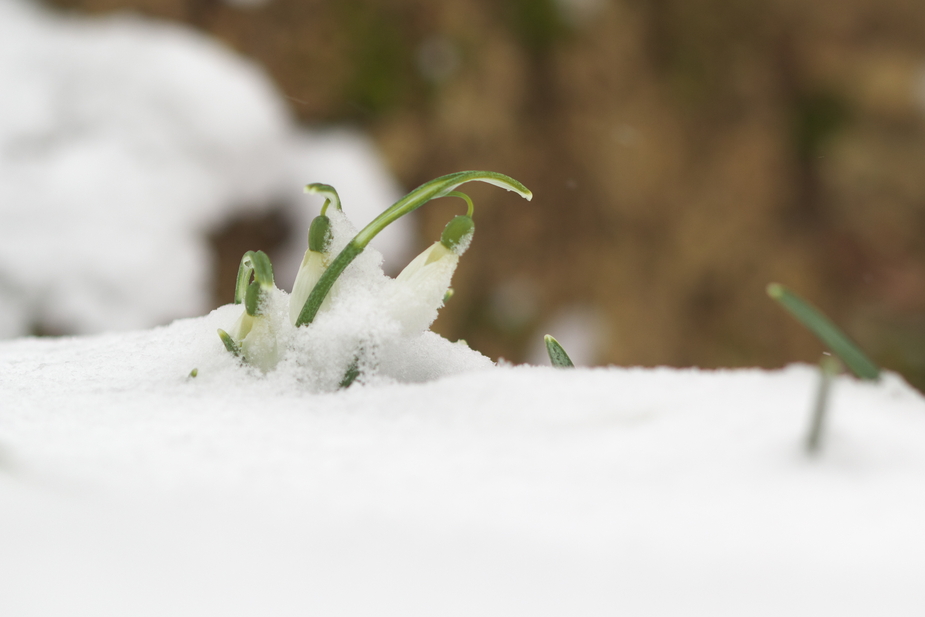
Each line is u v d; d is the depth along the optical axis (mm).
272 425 629
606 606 511
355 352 670
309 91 2211
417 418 628
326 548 555
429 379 677
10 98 1816
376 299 676
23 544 533
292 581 518
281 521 581
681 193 2645
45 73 1869
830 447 602
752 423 609
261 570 526
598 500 590
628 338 2545
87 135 1844
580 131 2531
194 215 1869
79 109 1854
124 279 1737
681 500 590
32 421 639
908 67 2863
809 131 2816
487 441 614
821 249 2775
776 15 2777
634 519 585
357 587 514
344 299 677
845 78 2836
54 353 734
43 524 561
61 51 1898
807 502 589
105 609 481
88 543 541
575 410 622
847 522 585
